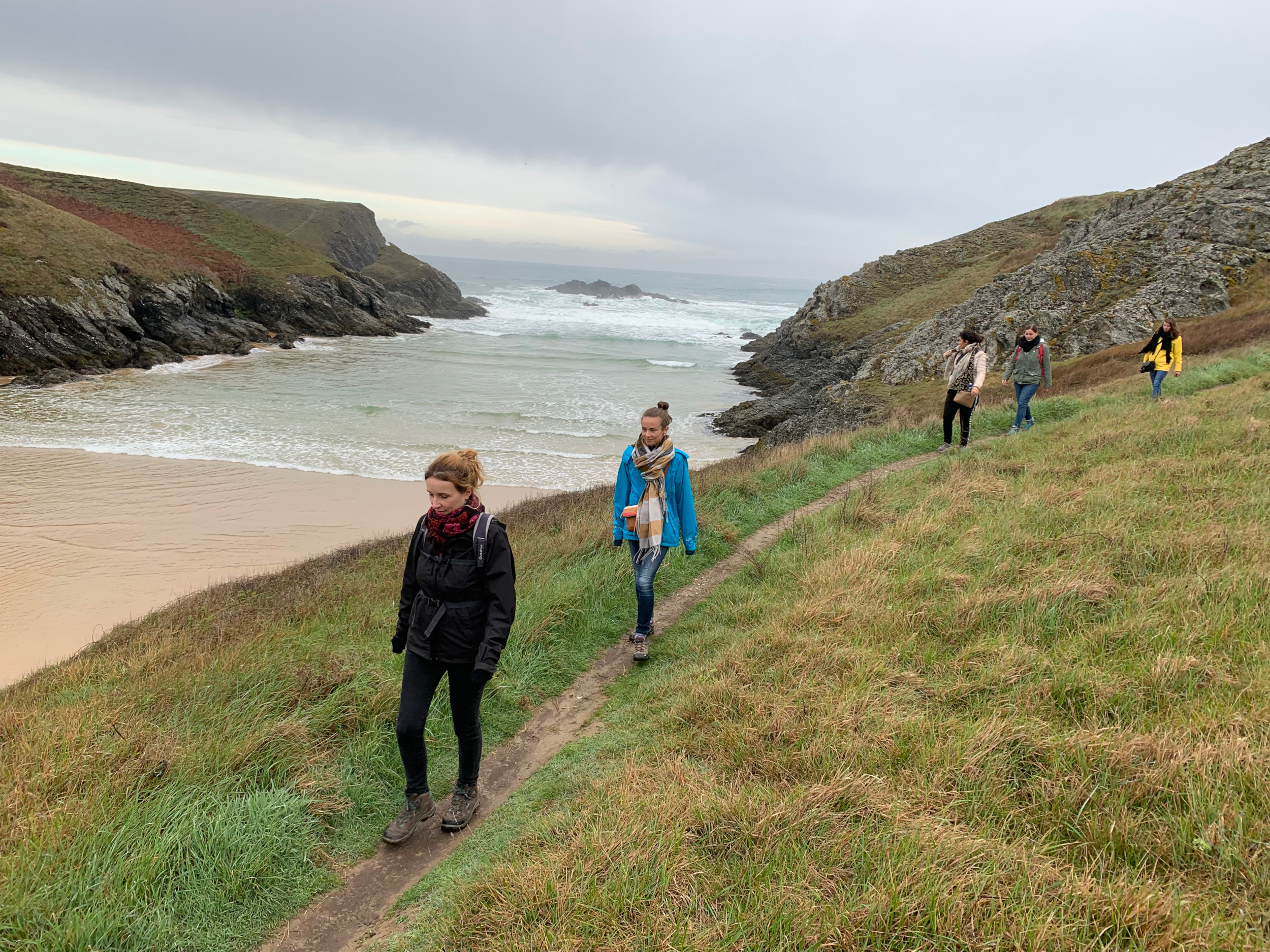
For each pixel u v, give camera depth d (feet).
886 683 12.06
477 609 10.76
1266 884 6.71
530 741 14.24
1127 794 8.34
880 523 23.11
